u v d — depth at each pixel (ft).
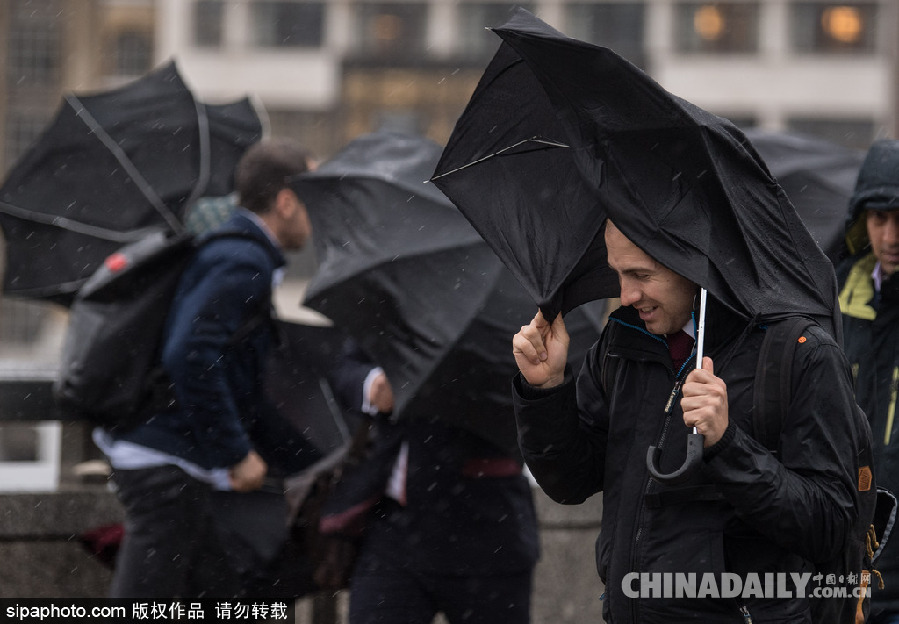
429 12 634.02
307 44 636.07
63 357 47.14
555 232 31.53
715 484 28.32
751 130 69.67
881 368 41.39
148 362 46.83
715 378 27.50
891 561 39.60
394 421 45.88
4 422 58.39
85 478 60.23
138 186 61.82
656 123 27.71
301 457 50.42
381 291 45.44
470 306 44.68
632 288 29.17
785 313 28.94
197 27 632.79
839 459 28.09
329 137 636.48
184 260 47.29
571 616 63.46
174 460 46.80
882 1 615.57
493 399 44.19
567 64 27.86
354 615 45.88
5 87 590.96
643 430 29.94
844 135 625.82
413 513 45.57
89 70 604.08
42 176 62.64
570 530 63.62
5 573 58.29
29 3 590.14
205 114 65.67
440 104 634.84
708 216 28.27
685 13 627.05
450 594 45.57
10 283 61.46
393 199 47.80
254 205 49.32
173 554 46.96
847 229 42.70
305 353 49.96
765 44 625.82
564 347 31.42
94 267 60.85
